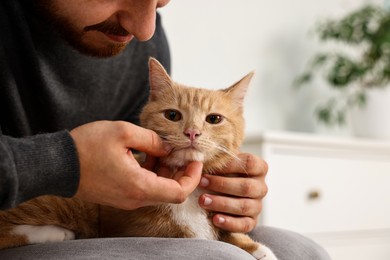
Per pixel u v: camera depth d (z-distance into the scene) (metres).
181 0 2.68
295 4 3.19
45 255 0.90
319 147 2.44
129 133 0.93
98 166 0.89
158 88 1.39
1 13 1.30
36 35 1.35
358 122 2.87
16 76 1.33
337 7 3.42
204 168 1.28
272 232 1.35
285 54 3.14
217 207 1.21
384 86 2.95
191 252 0.89
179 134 1.22
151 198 0.95
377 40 2.96
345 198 2.54
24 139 0.88
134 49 1.64
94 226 1.28
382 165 2.70
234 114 1.42
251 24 2.98
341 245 2.54
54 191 0.88
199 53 2.76
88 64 1.45
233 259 0.88
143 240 0.96
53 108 1.42
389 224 2.72
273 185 2.27
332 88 3.34
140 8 1.14
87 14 1.17
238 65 2.93
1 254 0.95
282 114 3.13
